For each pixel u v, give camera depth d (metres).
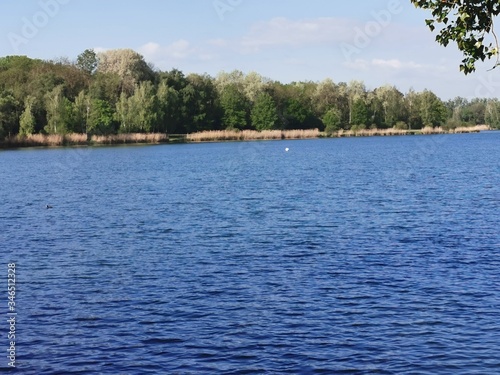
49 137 124.56
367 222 38.03
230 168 86.19
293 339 18.38
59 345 18.23
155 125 145.38
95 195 56.41
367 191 55.19
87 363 16.97
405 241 31.83
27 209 46.97
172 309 21.27
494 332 18.55
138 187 63.25
